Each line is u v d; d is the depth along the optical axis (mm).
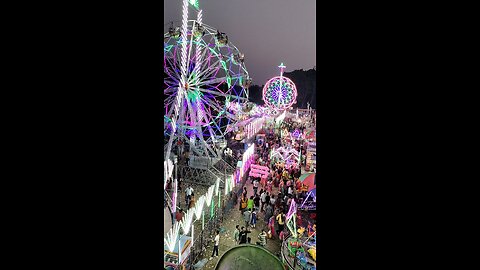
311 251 6117
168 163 6832
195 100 8953
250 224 7750
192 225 6266
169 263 5523
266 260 5277
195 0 7594
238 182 9805
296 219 7562
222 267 5285
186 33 7461
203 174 9844
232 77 9625
